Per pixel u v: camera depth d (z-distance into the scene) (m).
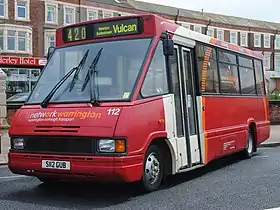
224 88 10.95
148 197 7.51
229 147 10.91
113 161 6.73
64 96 7.62
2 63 22.92
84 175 6.95
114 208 6.75
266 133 14.12
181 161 8.42
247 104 12.46
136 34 8.00
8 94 22.45
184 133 8.64
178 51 8.80
